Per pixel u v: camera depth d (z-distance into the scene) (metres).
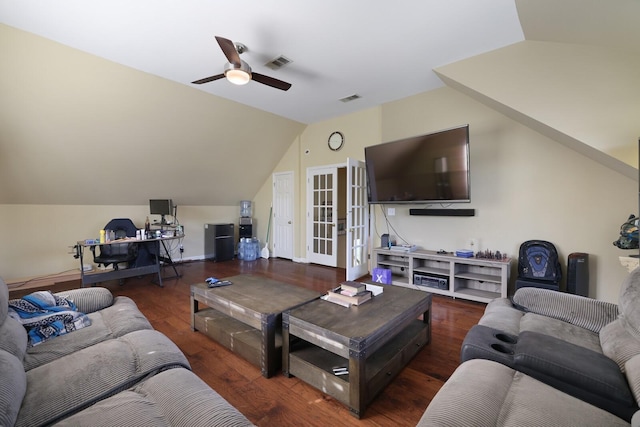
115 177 4.39
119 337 1.66
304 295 2.31
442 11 2.29
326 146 5.21
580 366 1.18
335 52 2.91
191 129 4.32
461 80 3.04
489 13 2.31
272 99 4.19
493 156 3.43
